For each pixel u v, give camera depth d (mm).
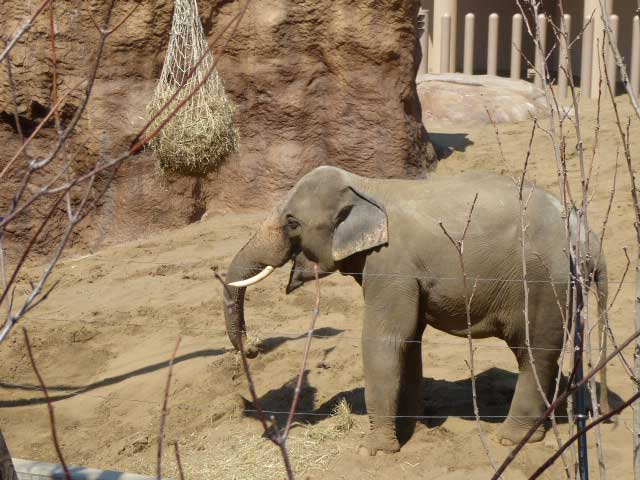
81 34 17453
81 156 17781
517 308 8820
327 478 8703
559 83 27281
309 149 18750
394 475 8680
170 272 15906
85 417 10930
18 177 17750
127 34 17578
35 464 7668
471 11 34969
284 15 18328
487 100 24438
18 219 17750
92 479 7422
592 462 8633
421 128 19875
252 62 18500
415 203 9141
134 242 17844
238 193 18781
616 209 17047
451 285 8914
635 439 4672
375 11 18438
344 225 9242
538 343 8852
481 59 35375
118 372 12148
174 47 13836
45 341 13273
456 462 8891
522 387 9086
